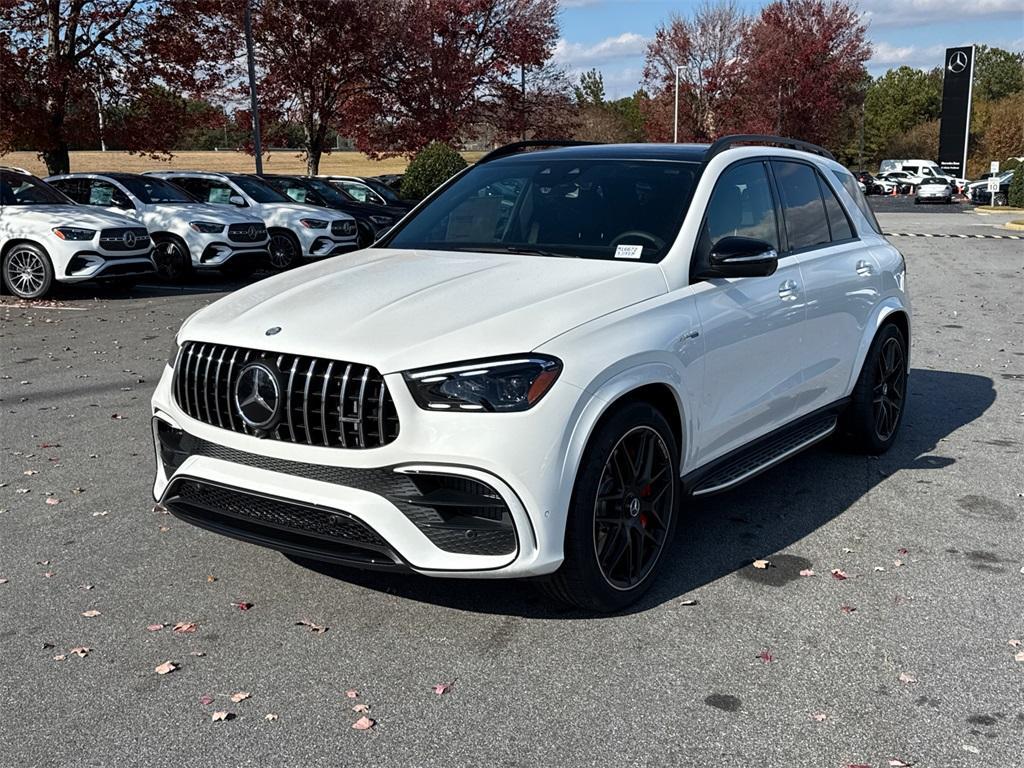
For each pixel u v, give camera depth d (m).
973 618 3.84
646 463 3.90
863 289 5.68
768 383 4.78
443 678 3.38
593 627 3.75
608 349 3.65
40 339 10.16
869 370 5.84
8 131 19.91
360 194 21.52
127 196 15.43
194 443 3.91
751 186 4.96
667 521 4.08
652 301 4.00
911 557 4.46
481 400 3.38
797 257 5.15
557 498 3.46
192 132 25.36
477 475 3.37
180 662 3.49
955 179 61.16
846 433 6.01
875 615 3.87
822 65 46.66
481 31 31.27
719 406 4.37
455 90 29.23
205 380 3.81
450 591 4.07
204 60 21.12
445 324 3.60
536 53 31.02
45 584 4.14
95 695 3.28
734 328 4.39
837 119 49.94
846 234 5.85
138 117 21.36
